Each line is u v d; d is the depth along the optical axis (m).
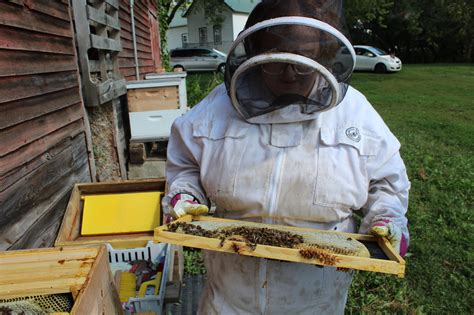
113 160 4.44
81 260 1.15
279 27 1.18
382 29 31.11
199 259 3.23
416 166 5.84
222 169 1.40
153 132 4.95
